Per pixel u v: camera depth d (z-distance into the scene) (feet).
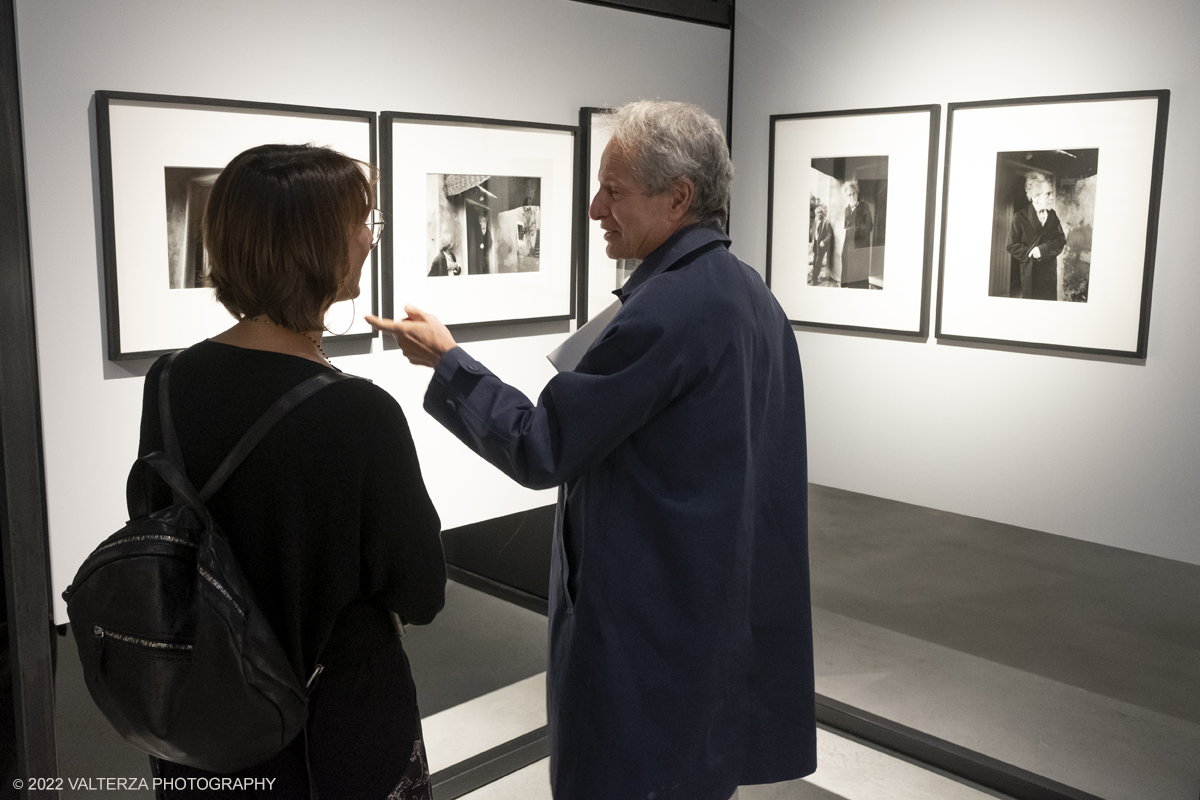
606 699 5.50
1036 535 11.75
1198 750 9.68
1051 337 9.87
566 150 10.43
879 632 12.28
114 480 7.59
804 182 11.63
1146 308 9.17
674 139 5.42
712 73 11.96
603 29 10.59
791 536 6.18
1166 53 8.80
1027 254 9.95
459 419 5.46
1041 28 9.56
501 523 13.26
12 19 6.19
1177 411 9.12
